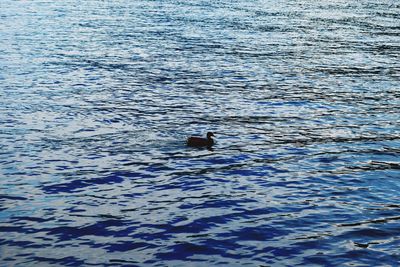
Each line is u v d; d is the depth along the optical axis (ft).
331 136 61.87
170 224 38.17
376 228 38.27
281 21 200.95
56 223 37.96
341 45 142.31
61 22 175.11
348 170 50.83
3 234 36.01
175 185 45.88
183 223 38.37
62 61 106.11
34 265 31.99
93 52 118.83
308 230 37.70
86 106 71.92
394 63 115.44
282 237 36.45
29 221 38.17
